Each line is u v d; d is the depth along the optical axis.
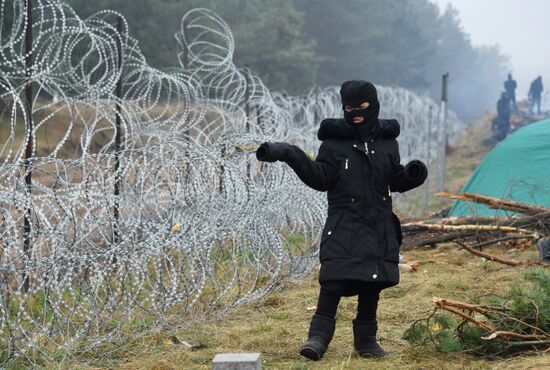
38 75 11.89
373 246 9.00
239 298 12.25
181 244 10.37
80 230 9.71
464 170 50.94
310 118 22.61
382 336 10.25
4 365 9.07
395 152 9.38
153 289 10.16
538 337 9.14
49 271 9.27
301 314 11.83
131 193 10.41
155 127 15.26
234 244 11.73
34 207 9.23
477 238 18.03
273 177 12.93
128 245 9.97
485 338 8.86
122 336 10.12
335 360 9.16
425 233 18.83
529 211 18.17
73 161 9.86
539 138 22.36
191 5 42.25
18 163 9.47
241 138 12.51
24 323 10.19
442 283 13.64
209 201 10.82
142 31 39.31
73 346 9.57
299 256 14.05
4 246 9.07
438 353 9.23
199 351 9.91
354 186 9.10
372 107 9.22
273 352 9.76
